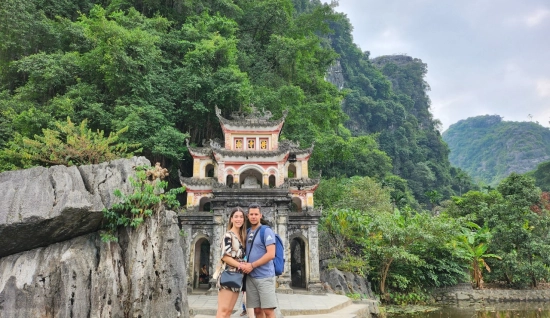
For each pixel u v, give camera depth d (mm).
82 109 30531
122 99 31391
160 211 12703
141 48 32500
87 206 10961
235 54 41812
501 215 40094
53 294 10320
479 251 37875
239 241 7832
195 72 34969
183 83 34469
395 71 164250
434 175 117688
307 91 51812
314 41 49531
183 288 12453
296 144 31438
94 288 10742
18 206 10570
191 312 16906
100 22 33094
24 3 35344
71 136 21266
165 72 36469
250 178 27938
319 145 42156
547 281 40406
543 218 39125
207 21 42812
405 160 117312
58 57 32531
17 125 27047
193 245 25719
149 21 39250
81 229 11445
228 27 43375
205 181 27500
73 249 11102
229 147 28062
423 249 33844
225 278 7566
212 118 35906
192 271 25250
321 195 41969
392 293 31922
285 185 26188
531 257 38531
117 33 32312
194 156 28578
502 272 38969
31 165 21297
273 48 47875
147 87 32062
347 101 122438
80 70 32781
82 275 10711
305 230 26938
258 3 51562
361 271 30047
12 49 34000
